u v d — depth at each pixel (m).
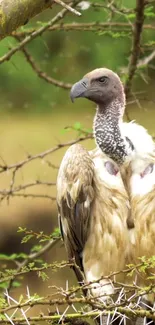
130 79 12.55
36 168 23.95
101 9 14.71
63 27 13.05
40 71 13.16
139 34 12.29
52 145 26.20
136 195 10.43
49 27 12.53
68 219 10.73
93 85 10.71
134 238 10.48
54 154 24.88
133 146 10.50
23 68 26.30
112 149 10.54
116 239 10.51
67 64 25.97
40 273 8.95
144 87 20.95
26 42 12.42
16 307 8.38
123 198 10.47
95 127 10.72
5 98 28.09
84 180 10.45
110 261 10.59
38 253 12.38
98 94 10.70
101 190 10.52
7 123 27.86
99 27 13.33
